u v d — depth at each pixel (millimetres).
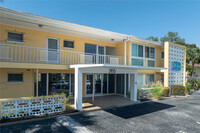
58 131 4551
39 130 4582
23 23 7602
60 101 6535
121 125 5254
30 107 5727
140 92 10398
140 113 6906
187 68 24938
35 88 8570
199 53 21000
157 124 5445
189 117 6383
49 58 9180
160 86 11438
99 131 4660
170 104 9070
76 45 10289
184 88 12688
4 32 7543
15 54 7770
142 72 12586
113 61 11492
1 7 6027
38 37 8672
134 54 12133
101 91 11828
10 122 4996
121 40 11625
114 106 8039
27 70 8219
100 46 12086
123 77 11938
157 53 14242
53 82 9344
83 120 5695
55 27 8305
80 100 7012
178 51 13898
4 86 7465
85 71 7191
